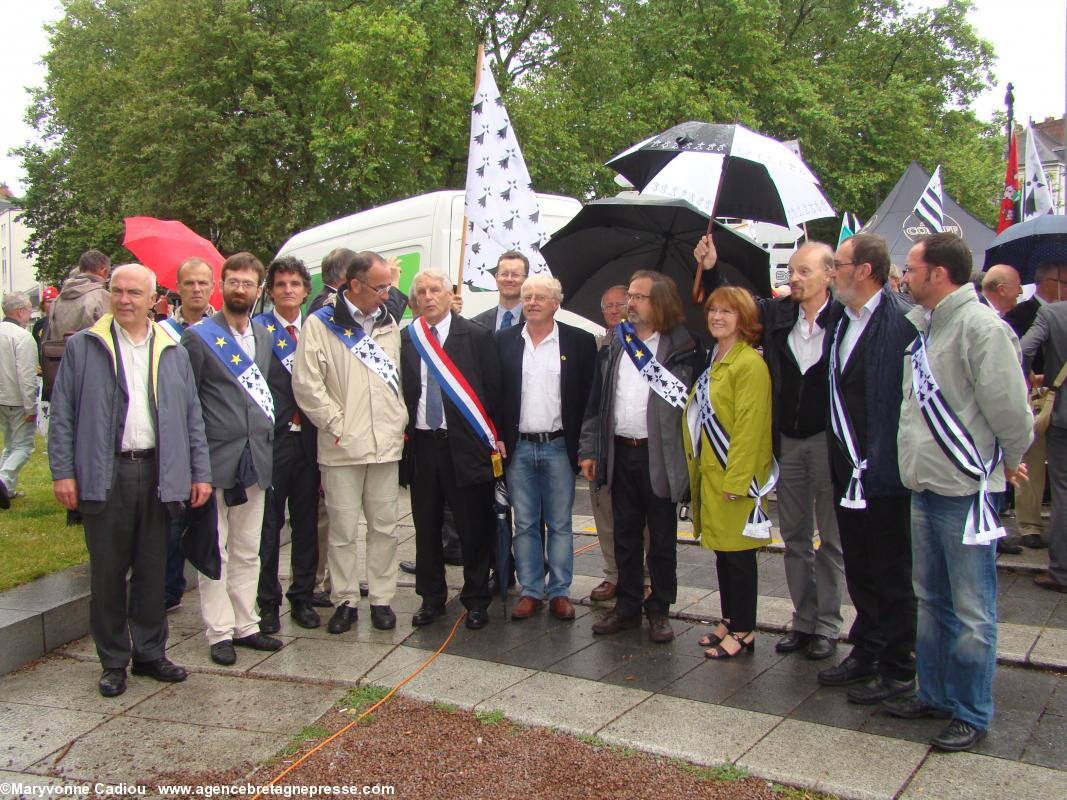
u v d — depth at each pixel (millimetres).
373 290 4664
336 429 4613
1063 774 3047
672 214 4539
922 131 23469
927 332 3404
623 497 4637
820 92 23375
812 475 4160
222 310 4578
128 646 4113
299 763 3348
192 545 4180
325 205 19453
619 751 3350
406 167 17781
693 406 4355
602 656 4332
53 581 5004
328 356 4672
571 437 4867
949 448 3260
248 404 4383
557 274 5227
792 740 3369
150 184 19688
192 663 4367
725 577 4340
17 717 3789
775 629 4598
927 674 3512
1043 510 6488
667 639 4488
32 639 4449
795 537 4262
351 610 4902
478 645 4535
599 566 5926
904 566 3709
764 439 4086
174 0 19359
